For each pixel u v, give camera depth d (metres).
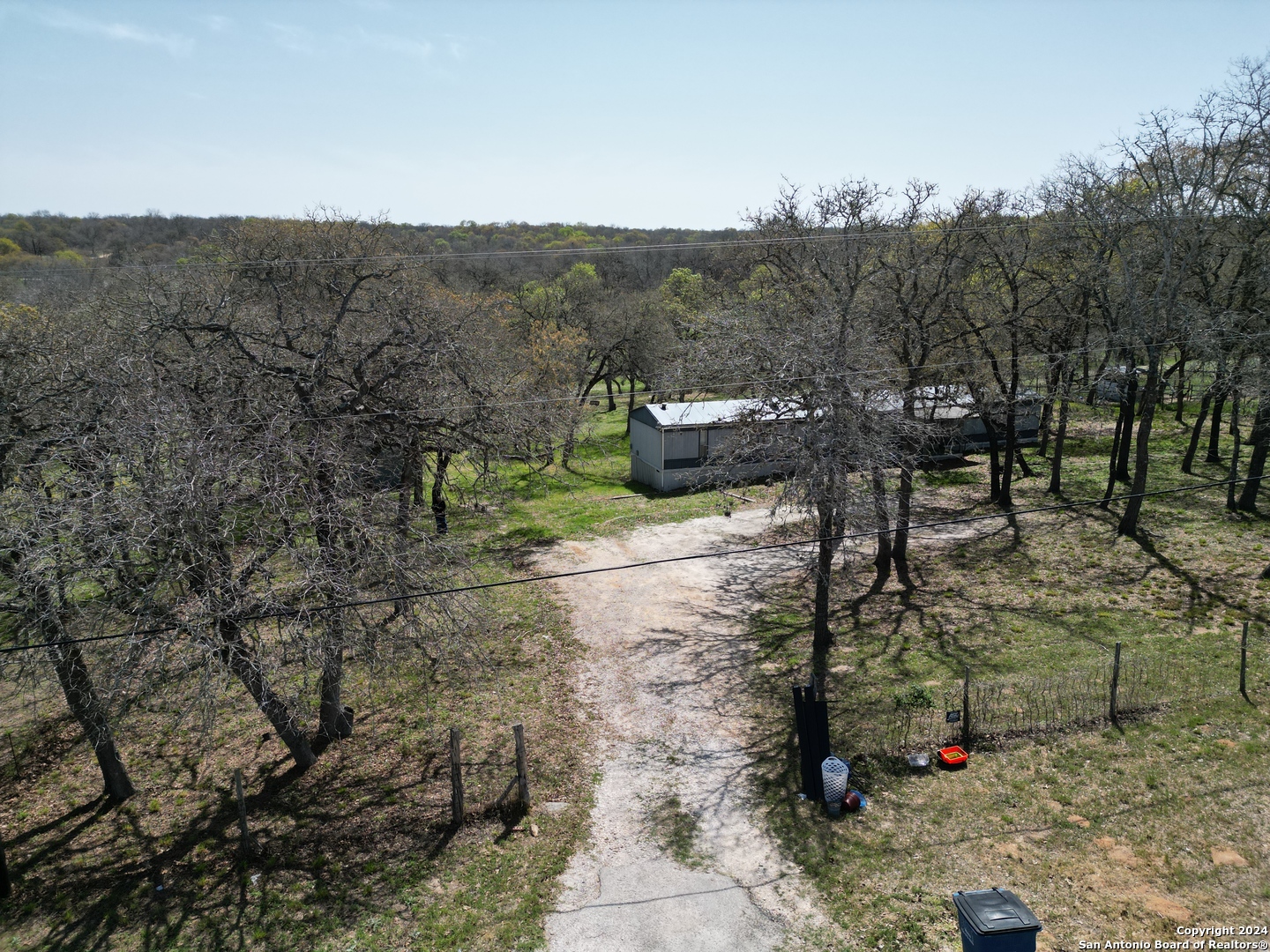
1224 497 26.78
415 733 14.73
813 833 11.43
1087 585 20.05
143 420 10.66
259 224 33.62
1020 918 8.09
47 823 12.48
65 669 11.97
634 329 47.81
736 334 17.67
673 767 13.39
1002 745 13.09
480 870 11.03
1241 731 12.93
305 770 13.63
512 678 16.78
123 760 14.25
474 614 13.43
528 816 12.16
